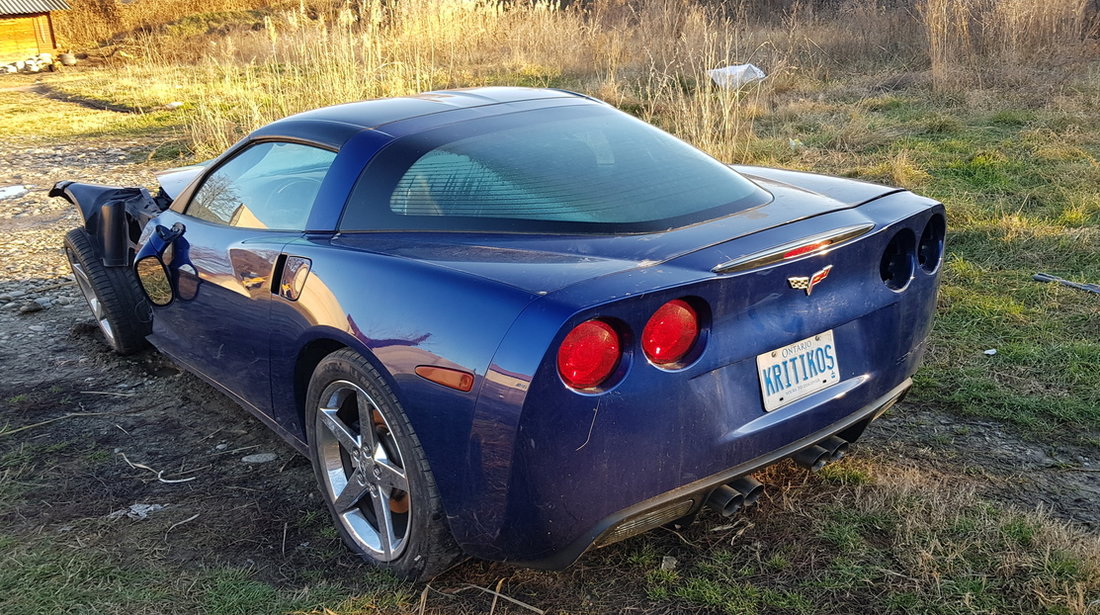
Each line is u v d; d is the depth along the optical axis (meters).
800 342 2.42
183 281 3.40
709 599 2.40
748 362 2.31
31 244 6.89
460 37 14.96
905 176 6.61
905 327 2.70
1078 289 4.48
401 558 2.53
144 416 3.83
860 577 2.46
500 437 2.08
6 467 3.38
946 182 6.49
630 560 2.61
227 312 3.13
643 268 2.17
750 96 9.98
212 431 3.67
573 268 2.19
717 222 2.48
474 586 2.54
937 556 2.52
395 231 2.62
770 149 7.57
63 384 4.20
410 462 2.34
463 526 2.29
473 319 2.15
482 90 3.44
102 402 3.99
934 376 3.73
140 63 24.36
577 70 13.16
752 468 2.35
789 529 2.71
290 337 2.76
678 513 2.31
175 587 2.58
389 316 2.34
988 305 4.34
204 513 3.02
